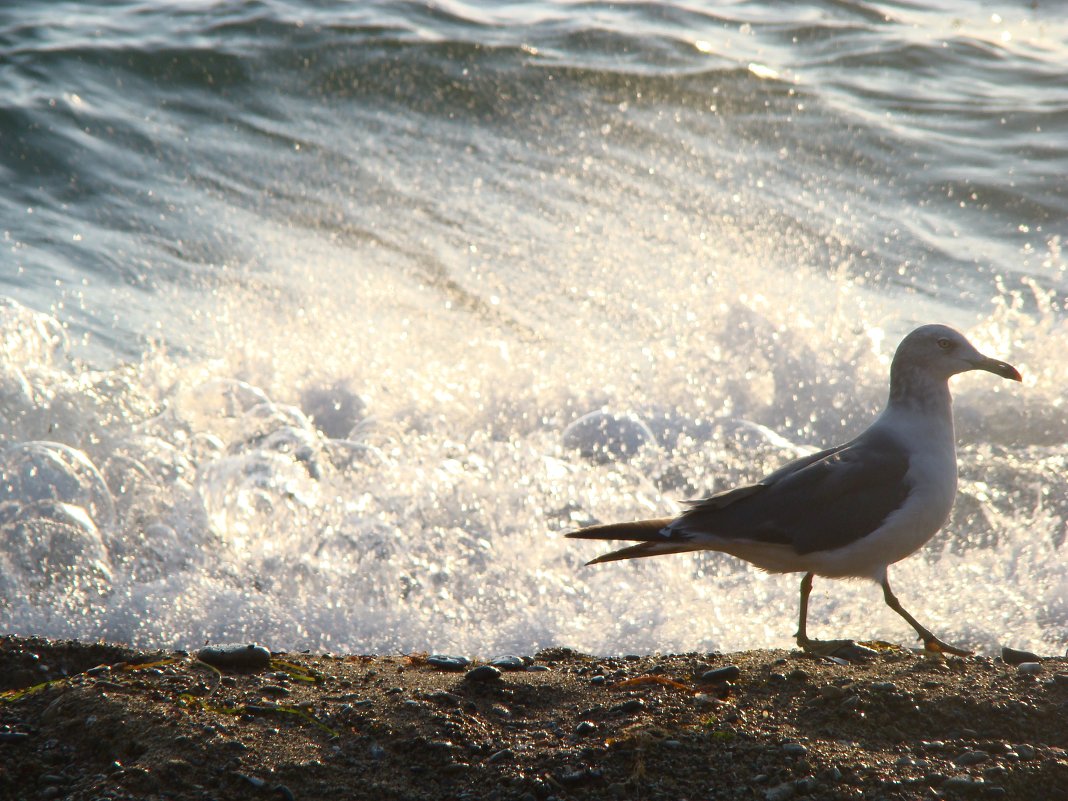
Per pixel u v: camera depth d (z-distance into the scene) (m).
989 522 10.72
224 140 18.41
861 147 19.08
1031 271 15.98
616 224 16.92
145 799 5.50
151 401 12.20
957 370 7.71
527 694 6.66
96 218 16.28
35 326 12.54
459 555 10.07
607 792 5.61
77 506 10.22
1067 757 5.91
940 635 9.02
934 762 5.85
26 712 6.43
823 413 13.05
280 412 12.25
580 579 9.83
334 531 10.18
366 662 7.45
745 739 6.03
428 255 16.09
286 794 5.59
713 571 10.03
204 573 9.72
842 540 7.38
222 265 15.59
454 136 19.03
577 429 12.14
